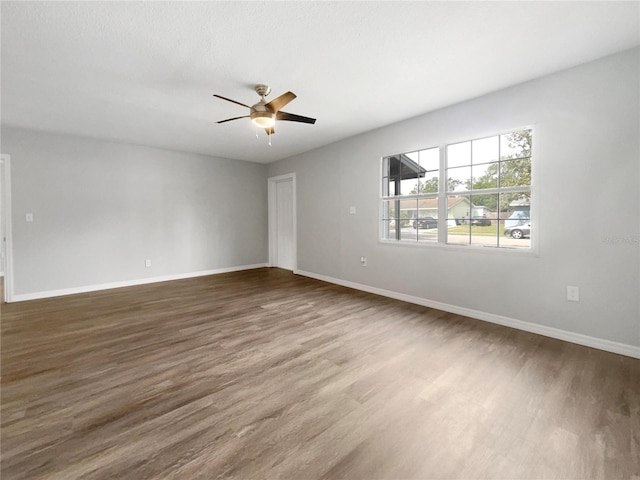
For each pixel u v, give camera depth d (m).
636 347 2.29
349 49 2.19
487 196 3.15
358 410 1.71
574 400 1.79
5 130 3.83
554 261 2.66
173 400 1.81
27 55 2.20
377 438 1.50
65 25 1.86
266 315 3.36
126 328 2.97
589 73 2.41
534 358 2.31
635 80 2.22
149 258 5.05
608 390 1.88
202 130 4.07
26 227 3.98
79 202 4.37
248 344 2.60
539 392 1.87
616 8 1.78
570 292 2.59
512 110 2.83
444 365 2.22
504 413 1.68
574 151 2.51
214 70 2.46
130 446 1.44
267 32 1.98
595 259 2.45
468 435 1.51
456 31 1.99
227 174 5.96
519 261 2.88
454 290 3.41
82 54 2.20
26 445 1.44
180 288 4.64
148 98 3.00
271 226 6.57
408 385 1.96
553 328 2.70
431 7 1.76
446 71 2.54
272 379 2.04
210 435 1.52
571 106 2.51
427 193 3.63
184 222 5.43
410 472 1.29
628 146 2.27
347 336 2.77
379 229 4.18
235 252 6.15
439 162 3.45
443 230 3.49
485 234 3.18
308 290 4.51
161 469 1.31
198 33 1.97
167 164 5.19
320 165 5.10
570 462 1.34
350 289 4.57
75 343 2.62
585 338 2.53
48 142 4.11
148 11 1.75
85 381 2.01
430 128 3.48
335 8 1.75
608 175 2.36
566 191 2.57
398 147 3.84
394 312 3.45
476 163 3.20
